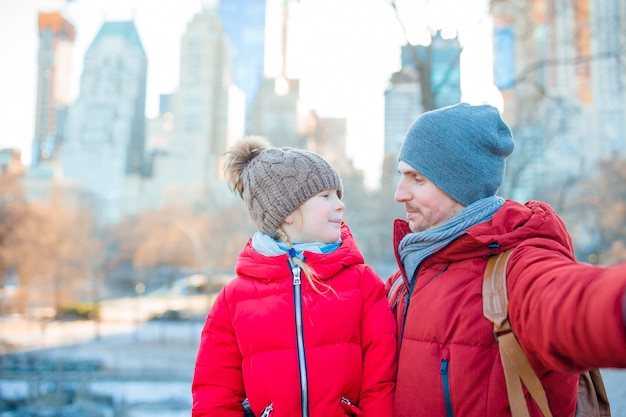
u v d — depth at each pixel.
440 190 1.83
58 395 16.19
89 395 16.30
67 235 52.00
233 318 1.90
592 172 29.19
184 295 61.66
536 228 1.58
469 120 1.80
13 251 47.31
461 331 1.59
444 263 1.76
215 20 111.00
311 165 2.01
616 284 0.99
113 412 14.84
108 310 52.56
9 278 51.50
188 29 109.38
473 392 1.54
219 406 1.88
